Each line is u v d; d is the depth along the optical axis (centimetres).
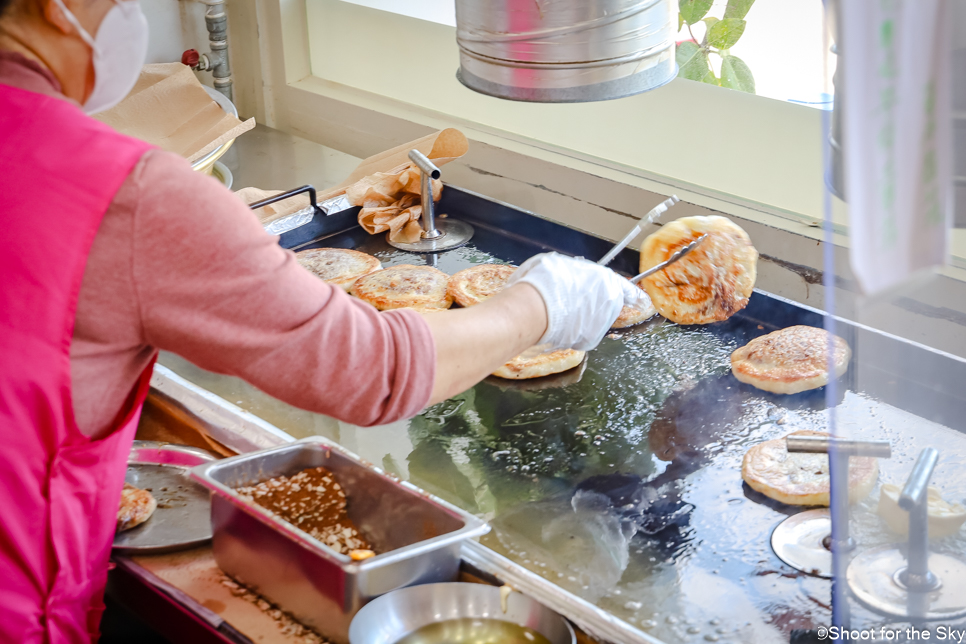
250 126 195
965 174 61
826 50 67
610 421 135
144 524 113
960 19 59
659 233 148
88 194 73
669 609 98
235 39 268
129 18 80
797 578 102
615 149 216
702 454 126
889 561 79
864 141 55
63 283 74
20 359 77
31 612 90
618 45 99
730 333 159
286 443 119
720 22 201
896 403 83
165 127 210
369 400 81
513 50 101
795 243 177
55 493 86
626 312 162
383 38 251
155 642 128
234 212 76
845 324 79
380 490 110
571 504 117
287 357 77
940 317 77
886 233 58
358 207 202
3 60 77
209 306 75
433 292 170
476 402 142
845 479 78
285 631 96
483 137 229
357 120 254
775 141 187
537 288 99
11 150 75
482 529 99
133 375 86
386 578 93
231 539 102
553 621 91
